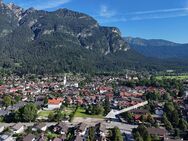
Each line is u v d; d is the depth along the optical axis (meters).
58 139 187.88
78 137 192.25
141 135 189.62
